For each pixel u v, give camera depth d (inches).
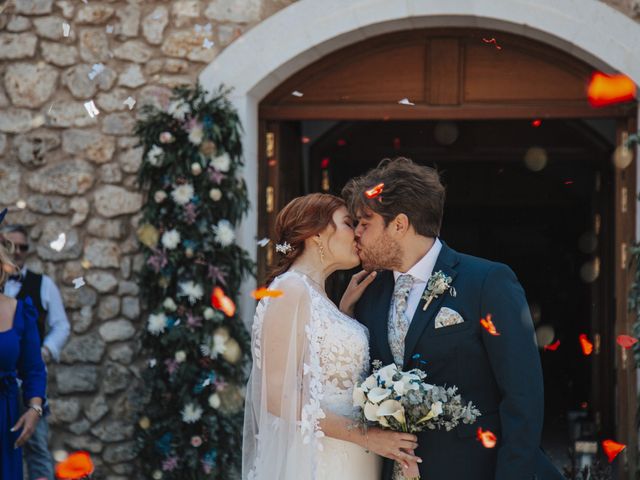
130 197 208.1
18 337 155.9
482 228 386.3
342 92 209.9
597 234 292.5
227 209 195.6
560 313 373.1
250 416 117.7
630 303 175.2
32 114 210.1
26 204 210.5
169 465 188.2
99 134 208.7
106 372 208.2
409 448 105.4
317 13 200.2
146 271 195.8
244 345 194.4
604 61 189.6
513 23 192.7
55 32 209.2
